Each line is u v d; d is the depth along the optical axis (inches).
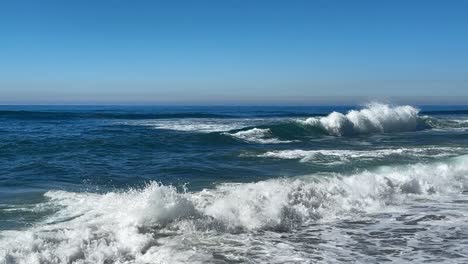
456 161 510.3
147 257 219.8
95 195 340.5
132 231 249.4
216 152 637.3
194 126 1162.6
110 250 223.3
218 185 395.2
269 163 534.0
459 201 353.1
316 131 989.8
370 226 282.5
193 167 502.9
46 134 891.4
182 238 247.3
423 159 558.6
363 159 557.0
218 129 1043.9
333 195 340.8
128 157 587.2
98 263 211.2
